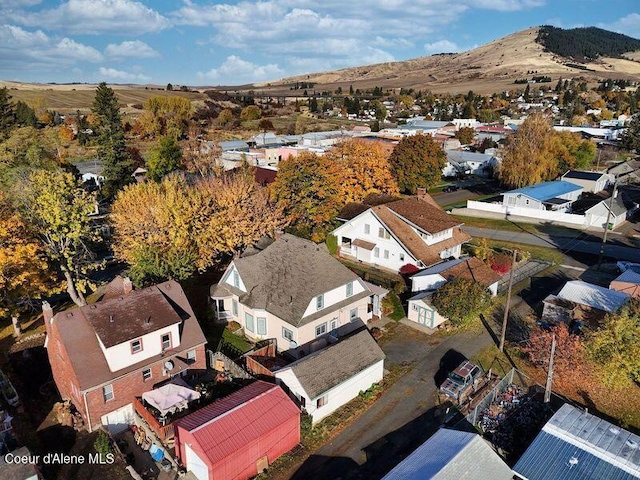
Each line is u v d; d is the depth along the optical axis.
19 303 40.41
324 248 41.97
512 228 70.25
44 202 41.53
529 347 36.53
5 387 32.44
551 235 66.69
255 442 25.97
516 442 28.36
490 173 107.56
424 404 31.86
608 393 32.59
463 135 132.88
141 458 27.70
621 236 66.00
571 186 81.88
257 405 27.98
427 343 39.19
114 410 29.94
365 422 30.36
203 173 77.19
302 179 61.88
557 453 25.27
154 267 41.66
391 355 37.56
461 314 39.16
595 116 187.12
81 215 43.38
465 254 58.50
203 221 47.97
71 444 28.36
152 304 32.81
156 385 31.75
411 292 47.38
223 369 34.81
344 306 39.50
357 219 55.78
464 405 31.73
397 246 52.56
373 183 70.69
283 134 157.12
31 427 29.64
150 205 46.28
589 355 32.59
